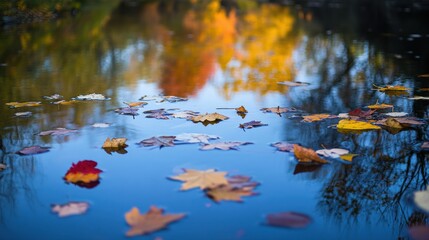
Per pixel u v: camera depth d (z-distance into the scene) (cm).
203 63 496
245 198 151
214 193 154
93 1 1609
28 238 130
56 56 537
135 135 226
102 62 500
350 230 132
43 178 173
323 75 418
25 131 237
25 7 922
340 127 234
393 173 175
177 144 208
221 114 271
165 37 757
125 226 134
